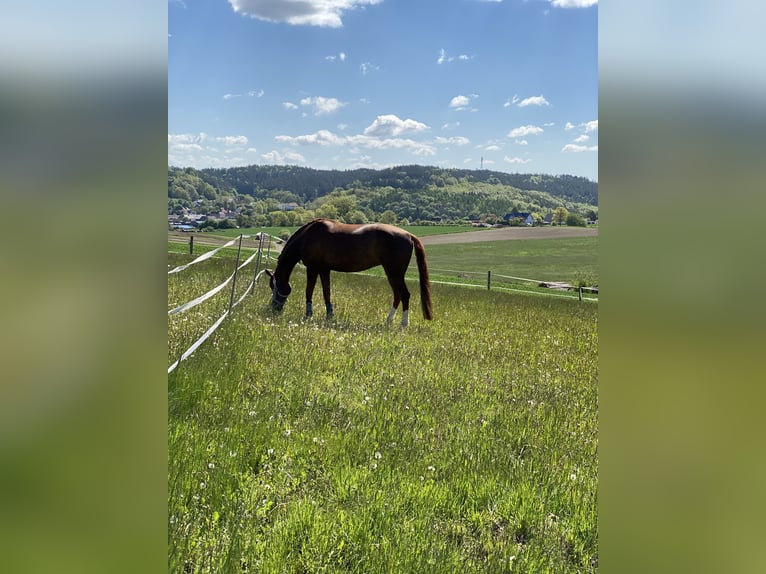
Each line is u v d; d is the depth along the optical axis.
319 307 9.93
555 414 4.91
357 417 4.41
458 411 4.77
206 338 5.77
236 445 3.61
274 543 2.63
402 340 7.47
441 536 2.89
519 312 12.71
